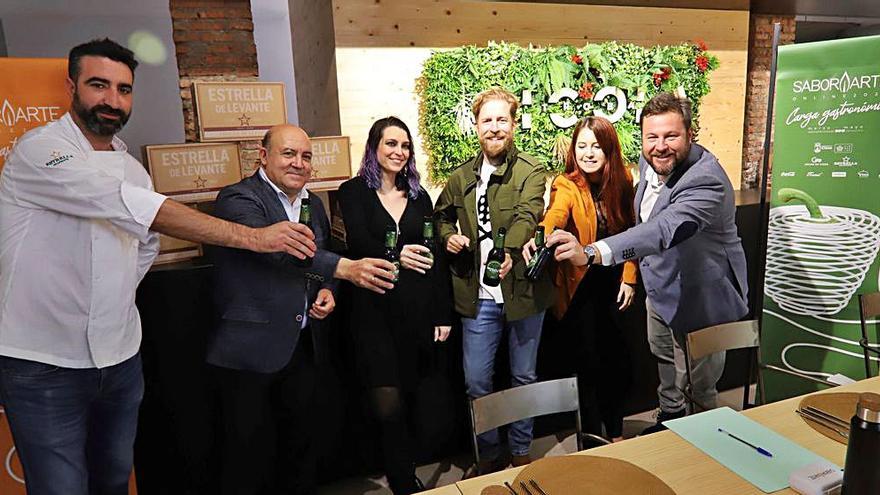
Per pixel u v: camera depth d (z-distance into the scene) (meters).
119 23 7.79
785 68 3.06
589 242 2.81
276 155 2.13
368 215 2.39
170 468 2.59
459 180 2.59
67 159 1.70
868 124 2.85
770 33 4.89
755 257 3.70
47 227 1.75
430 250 2.37
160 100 8.22
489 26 3.91
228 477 2.36
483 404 1.85
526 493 1.38
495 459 2.92
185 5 3.64
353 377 2.79
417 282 2.49
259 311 2.16
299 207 2.30
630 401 3.46
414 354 2.58
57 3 6.57
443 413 2.96
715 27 4.58
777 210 3.21
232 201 2.11
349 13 3.55
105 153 1.84
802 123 3.04
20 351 1.75
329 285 2.47
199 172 2.65
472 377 2.71
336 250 2.67
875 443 1.09
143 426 2.51
